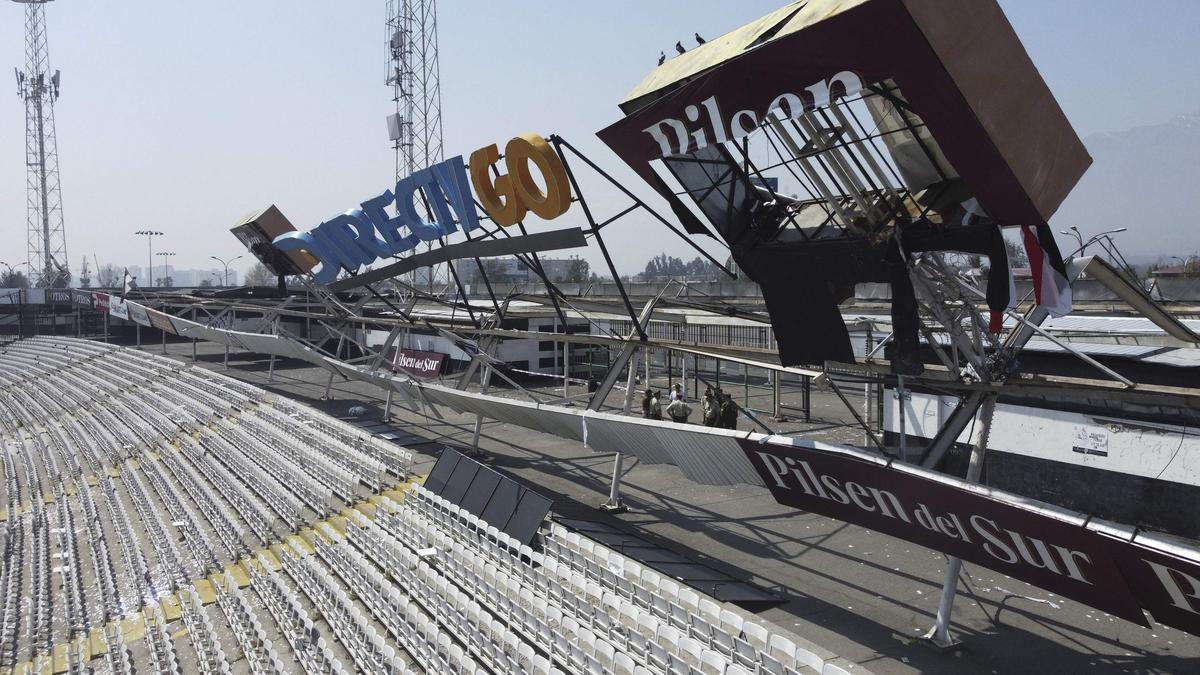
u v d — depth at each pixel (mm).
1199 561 9305
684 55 14031
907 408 22750
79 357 72250
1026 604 15133
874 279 12578
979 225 11039
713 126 12102
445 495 22766
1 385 70500
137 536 28641
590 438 20219
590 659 13336
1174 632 13828
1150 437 17844
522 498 19594
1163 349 19219
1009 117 9727
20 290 95812
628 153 13508
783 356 14664
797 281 13734
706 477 17125
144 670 18609
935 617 14680
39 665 19906
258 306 46062
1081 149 10742
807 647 13523
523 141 16672
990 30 9359
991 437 21125
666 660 12742
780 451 14289
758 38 11945
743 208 14023
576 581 15672
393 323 33406
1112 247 14500
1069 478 19438
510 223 18969
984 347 13867
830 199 12328
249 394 45594
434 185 21484
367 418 38031
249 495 29609
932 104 9695
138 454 40625
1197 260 38594
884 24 9234
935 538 12789
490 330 26594
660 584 15000
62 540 29844
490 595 16891
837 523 20547
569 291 54094
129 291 71125
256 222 33875
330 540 23312
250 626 19141
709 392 23422
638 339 20250
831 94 10617
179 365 59094
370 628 16453
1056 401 19656
